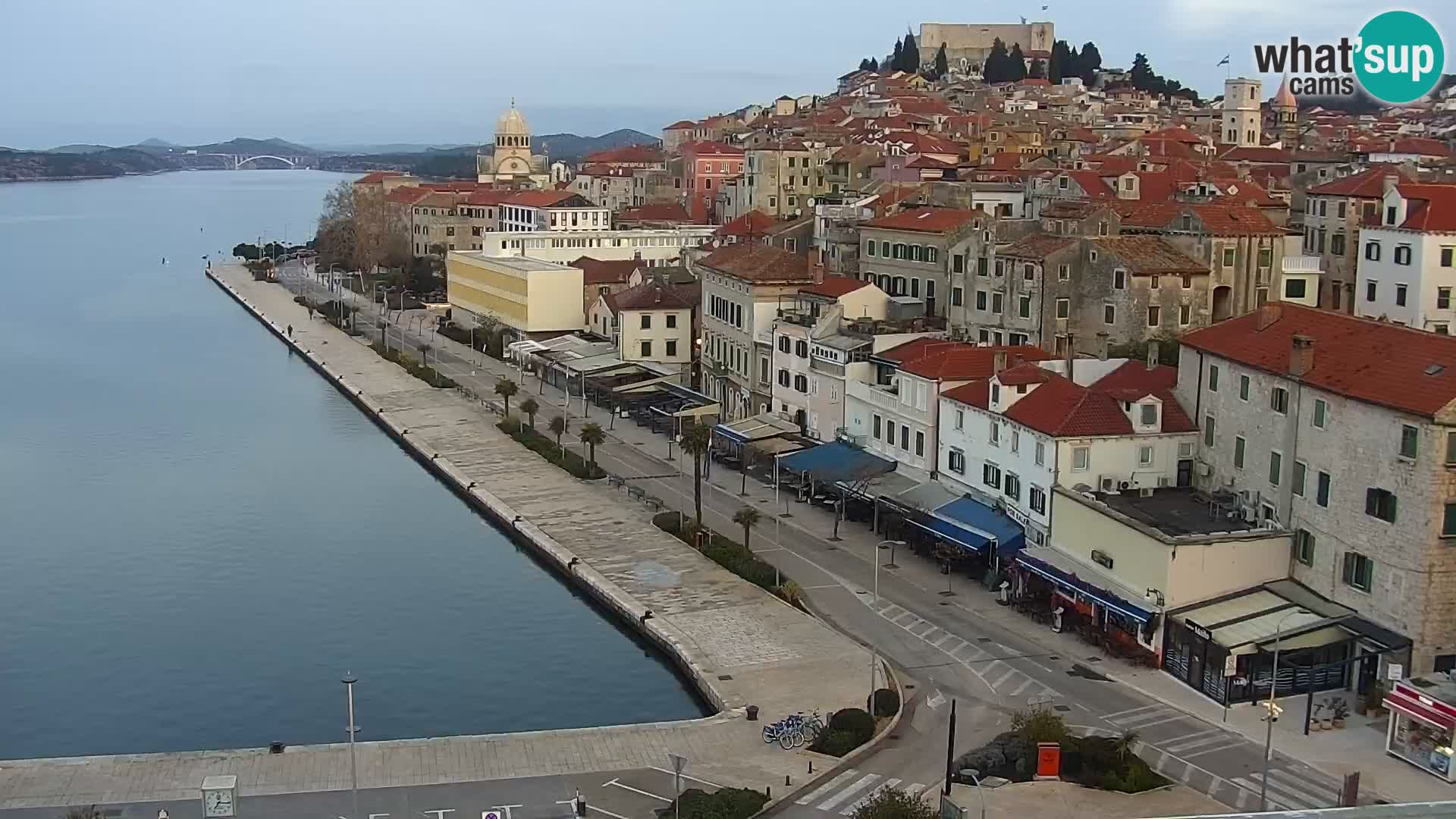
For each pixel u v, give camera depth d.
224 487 152.38
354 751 71.38
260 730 89.19
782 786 72.25
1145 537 89.88
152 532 134.88
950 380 118.00
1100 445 101.56
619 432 168.25
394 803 70.50
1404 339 86.81
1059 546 100.62
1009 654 91.50
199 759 76.00
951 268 147.12
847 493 121.19
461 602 112.56
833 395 136.88
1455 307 144.00
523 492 140.38
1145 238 134.88
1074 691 85.25
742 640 95.25
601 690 93.19
